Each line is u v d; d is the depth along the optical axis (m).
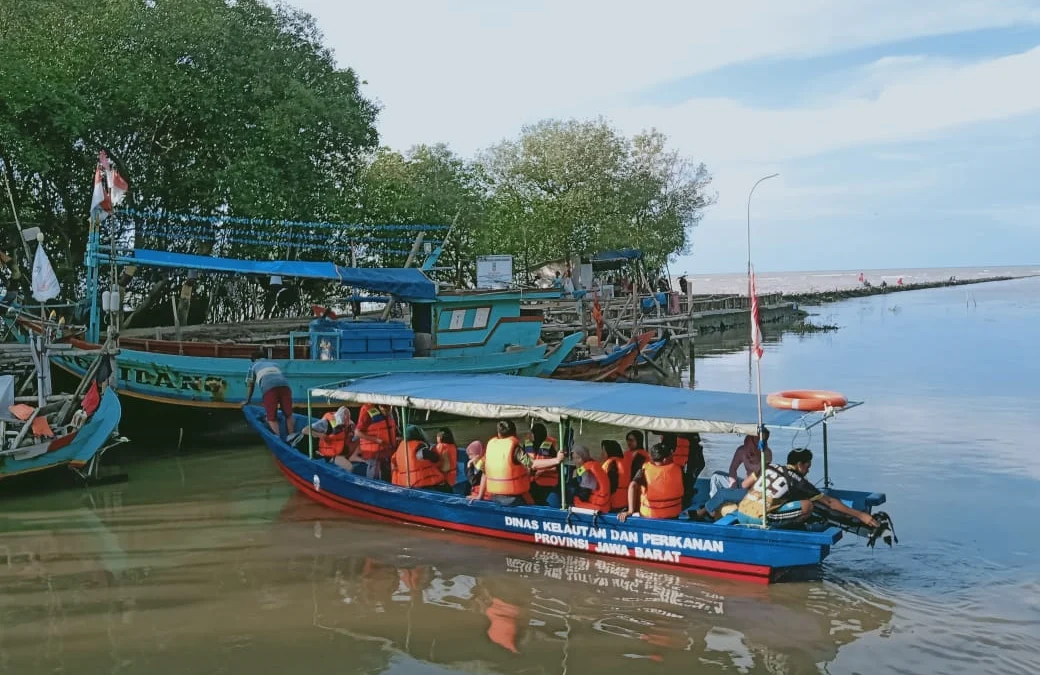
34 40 22.86
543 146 48.06
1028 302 74.31
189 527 12.44
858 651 8.02
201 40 25.44
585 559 10.80
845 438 17.69
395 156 34.75
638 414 10.59
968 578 9.86
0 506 13.64
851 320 55.12
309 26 30.23
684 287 45.59
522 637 8.48
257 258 28.50
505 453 11.43
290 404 15.46
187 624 8.89
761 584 9.74
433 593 9.71
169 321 29.00
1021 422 19.17
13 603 9.52
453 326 21.03
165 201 27.39
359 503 12.97
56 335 17.81
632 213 49.28
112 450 17.70
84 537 11.95
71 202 26.16
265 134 26.33
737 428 9.93
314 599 9.55
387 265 32.53
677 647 8.19
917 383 25.61
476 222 35.75
